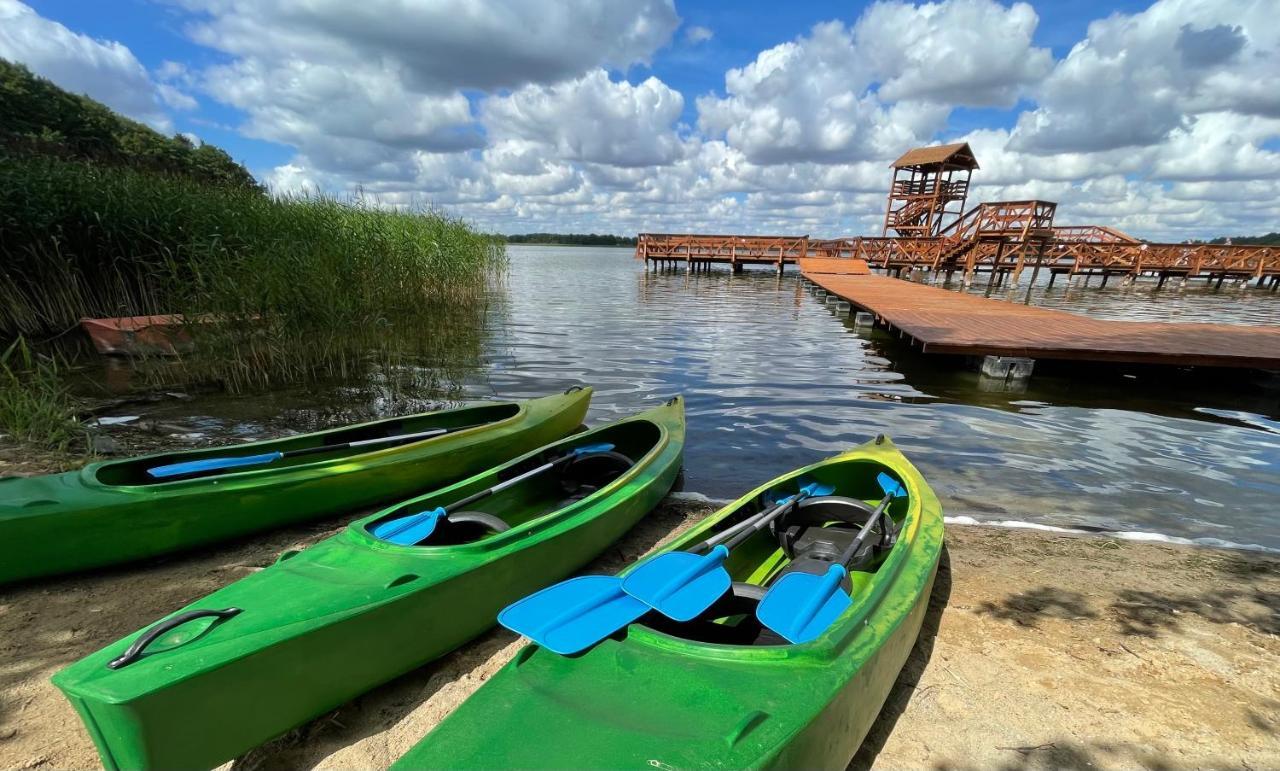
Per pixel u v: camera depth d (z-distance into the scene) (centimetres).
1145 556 444
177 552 398
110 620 331
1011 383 1006
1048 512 530
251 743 245
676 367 1077
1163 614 365
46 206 968
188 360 902
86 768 237
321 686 263
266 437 649
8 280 955
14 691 275
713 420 781
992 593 388
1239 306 2405
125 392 789
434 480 517
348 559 312
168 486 390
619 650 241
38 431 584
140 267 1049
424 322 1272
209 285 877
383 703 290
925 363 1160
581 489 495
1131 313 2073
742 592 293
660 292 2550
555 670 233
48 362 890
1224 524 512
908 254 3616
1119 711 286
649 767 187
